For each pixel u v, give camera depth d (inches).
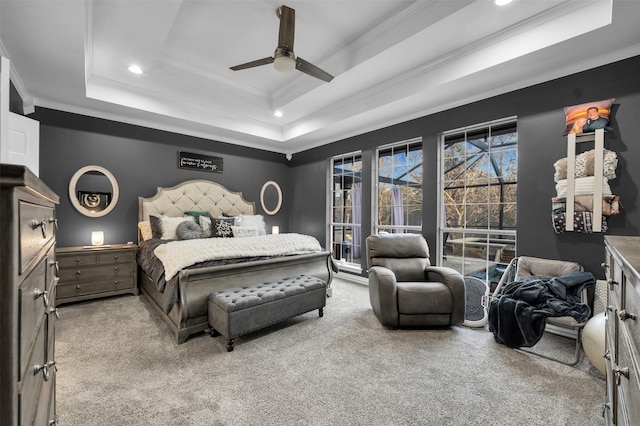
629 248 42.6
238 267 112.3
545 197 111.8
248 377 78.2
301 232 236.7
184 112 170.1
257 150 229.1
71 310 128.8
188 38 118.6
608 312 56.4
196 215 179.8
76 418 61.8
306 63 103.0
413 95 131.0
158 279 110.2
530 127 115.9
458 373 80.8
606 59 97.7
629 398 34.1
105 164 161.5
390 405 67.5
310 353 91.8
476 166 140.3
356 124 173.2
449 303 108.7
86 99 141.6
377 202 183.8
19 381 22.7
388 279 109.7
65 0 76.5
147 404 66.9
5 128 45.0
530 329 87.3
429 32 101.3
